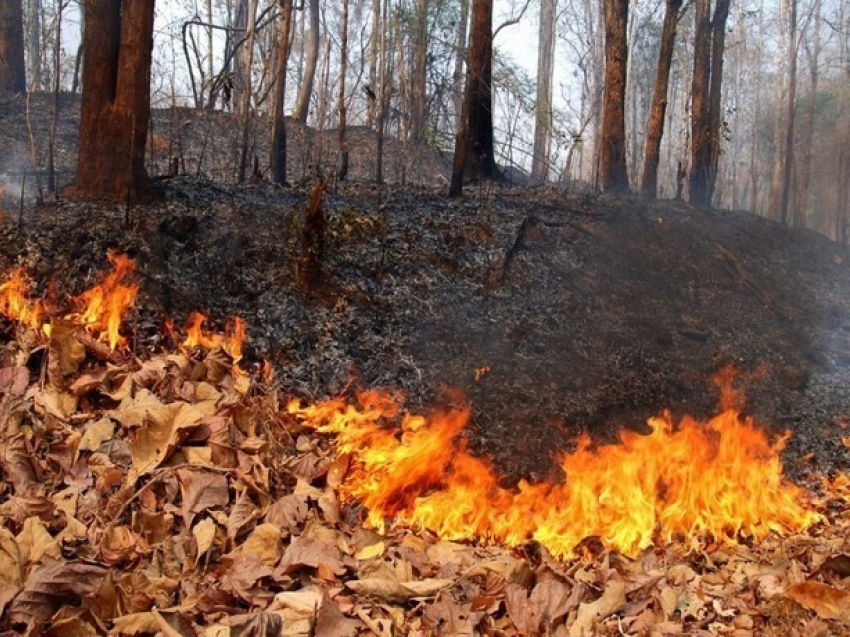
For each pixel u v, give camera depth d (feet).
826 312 34.19
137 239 20.62
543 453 19.15
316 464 15.51
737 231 38.45
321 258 22.16
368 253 24.63
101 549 11.19
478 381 20.88
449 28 54.49
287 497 13.50
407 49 54.03
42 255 19.11
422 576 12.53
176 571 11.35
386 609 11.10
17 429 13.48
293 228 23.45
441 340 21.97
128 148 23.00
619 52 42.50
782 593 13.07
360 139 54.08
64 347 14.99
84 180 23.11
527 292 25.85
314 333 20.49
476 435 18.97
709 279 32.63
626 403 22.31
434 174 50.78
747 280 33.81
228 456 13.96
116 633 9.49
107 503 12.51
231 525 12.42
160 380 15.78
